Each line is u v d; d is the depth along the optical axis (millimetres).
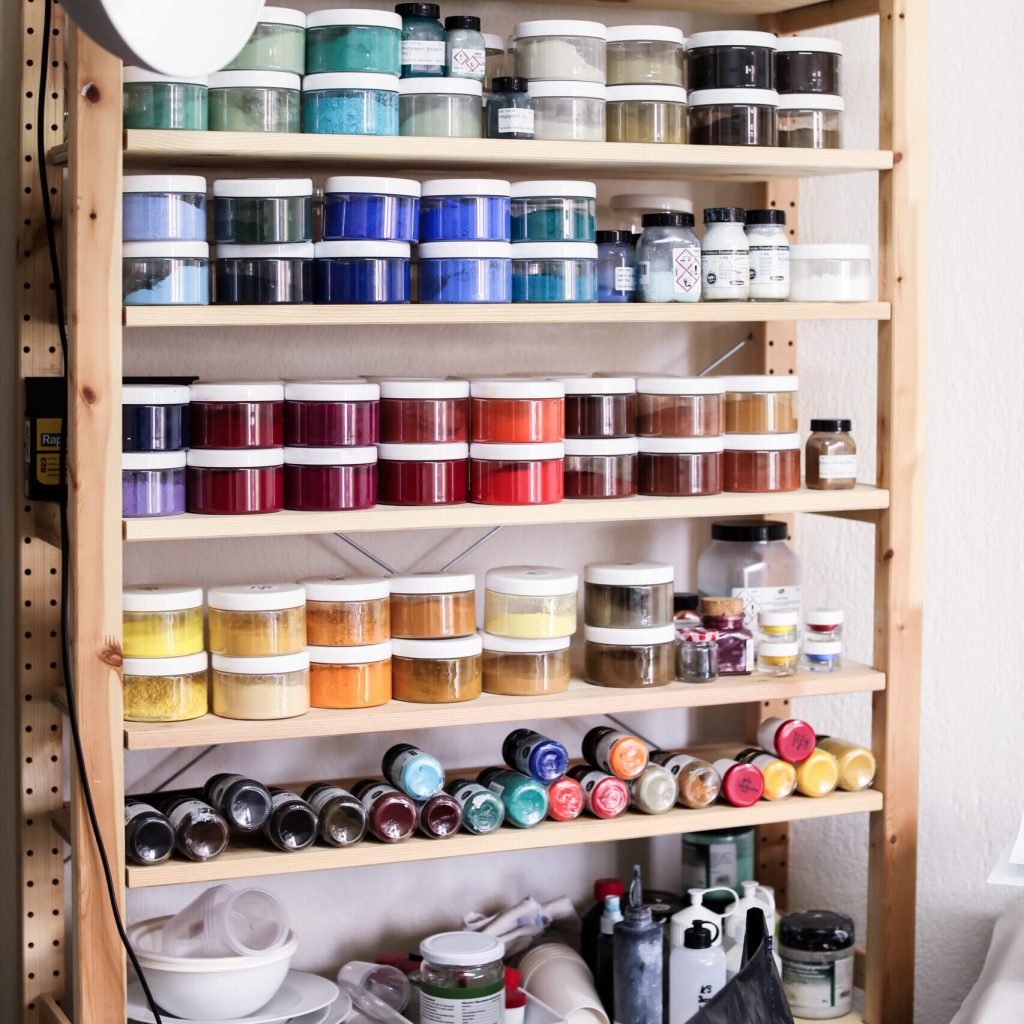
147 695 1463
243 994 1476
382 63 1479
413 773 1553
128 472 1421
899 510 1678
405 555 1789
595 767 1676
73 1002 1570
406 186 1498
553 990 1662
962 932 1953
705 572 1773
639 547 1891
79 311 1344
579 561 1864
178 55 1140
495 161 1540
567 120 1544
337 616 1537
